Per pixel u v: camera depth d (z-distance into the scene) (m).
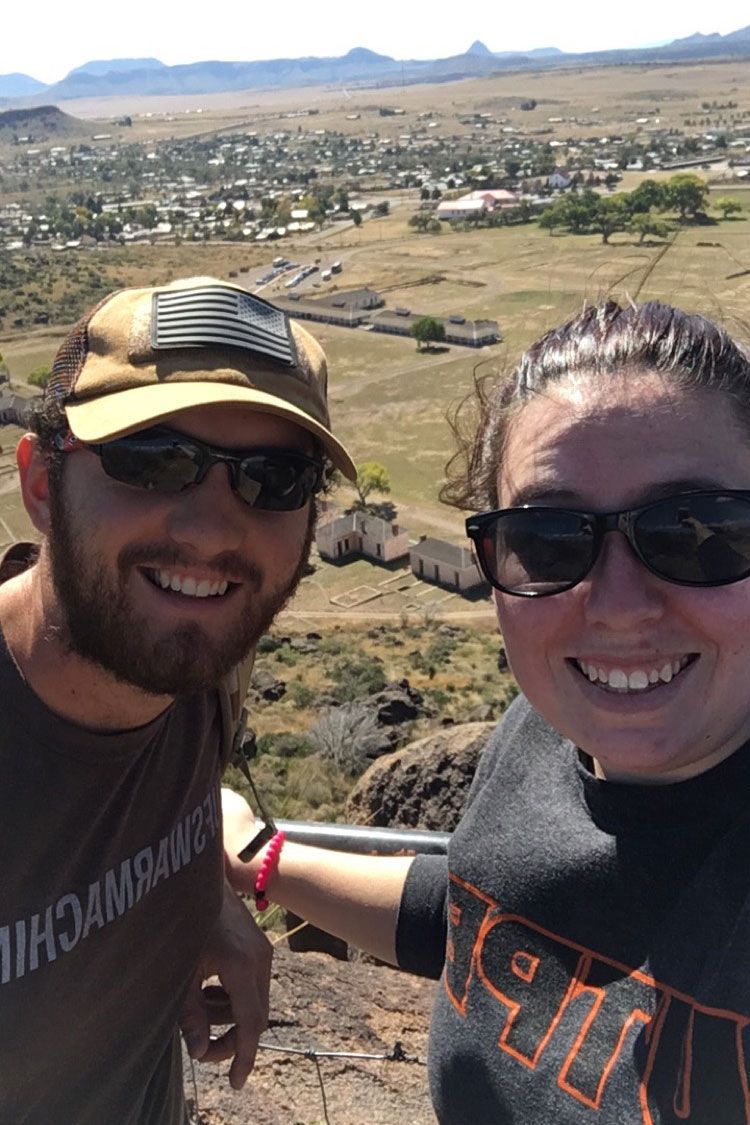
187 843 0.64
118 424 0.53
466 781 1.93
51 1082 0.59
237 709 0.67
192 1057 0.70
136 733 0.57
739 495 0.47
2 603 0.57
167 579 0.56
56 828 0.55
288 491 0.58
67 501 0.56
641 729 0.48
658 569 0.47
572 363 0.50
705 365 0.48
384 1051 0.94
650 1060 0.45
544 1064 0.49
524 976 0.52
